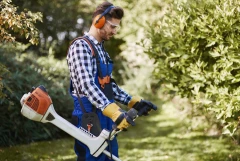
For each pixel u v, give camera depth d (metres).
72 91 2.54
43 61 6.93
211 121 5.70
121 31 9.89
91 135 2.41
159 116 7.81
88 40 2.46
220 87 3.78
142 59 9.37
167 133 6.25
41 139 5.69
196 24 3.72
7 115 5.38
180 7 3.98
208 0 3.75
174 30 3.96
